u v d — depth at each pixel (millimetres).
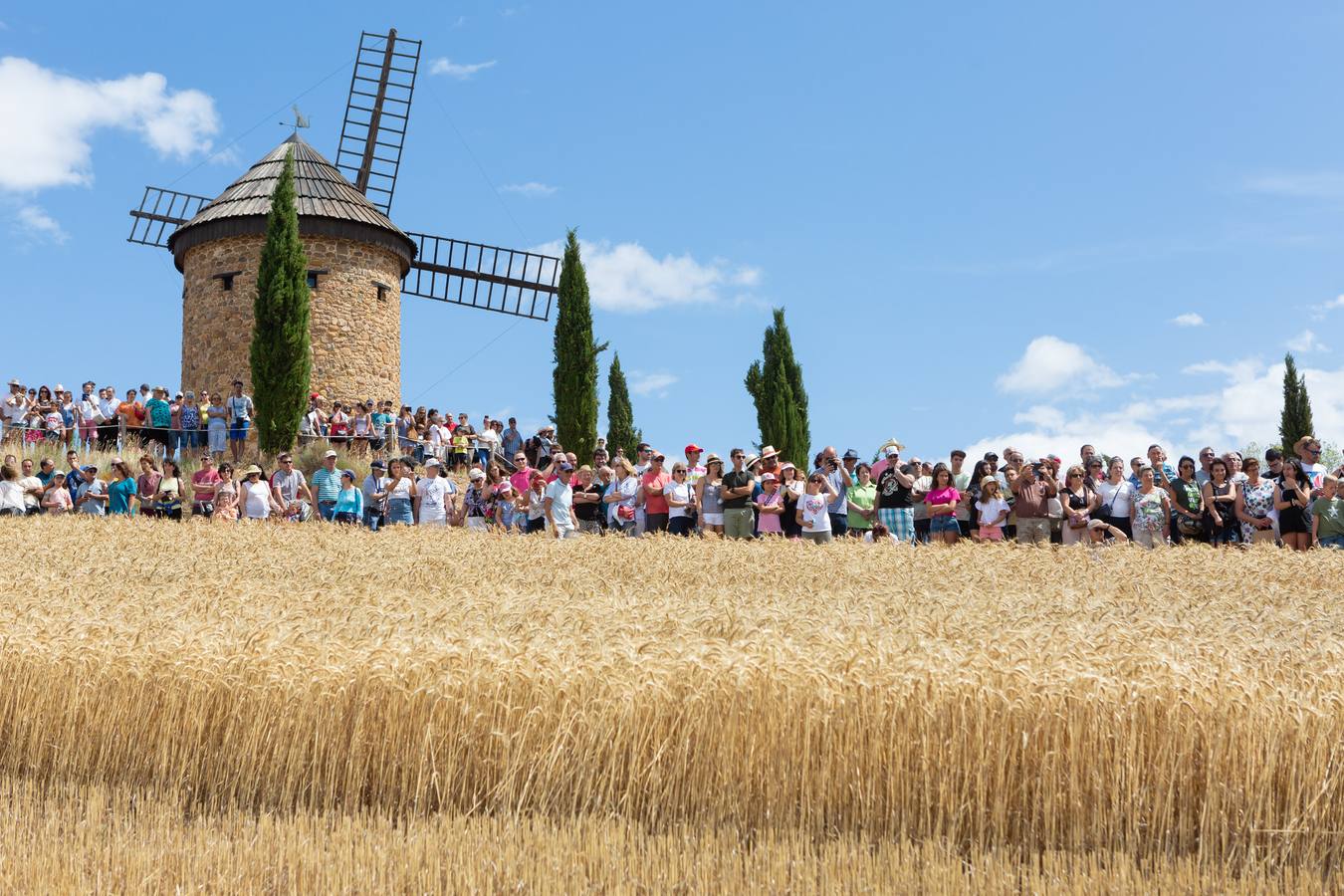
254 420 30656
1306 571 13469
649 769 7289
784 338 37812
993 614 9945
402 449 31328
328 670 7727
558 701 7520
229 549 16250
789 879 6320
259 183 36500
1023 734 6906
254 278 35375
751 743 7215
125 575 13492
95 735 8180
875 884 6219
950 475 17047
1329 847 6656
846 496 17891
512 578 13398
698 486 18219
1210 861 6551
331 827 7176
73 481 22391
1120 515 16516
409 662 7734
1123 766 6887
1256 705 6805
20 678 8344
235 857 6559
